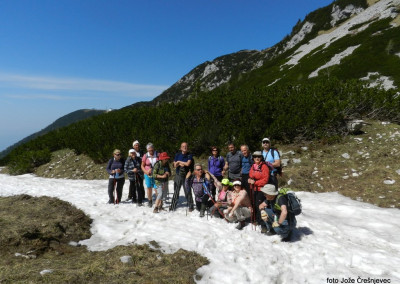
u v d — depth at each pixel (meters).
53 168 22.62
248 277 4.98
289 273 5.22
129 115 23.56
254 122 16.53
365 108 17.91
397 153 13.07
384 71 46.94
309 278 5.09
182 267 5.18
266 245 6.25
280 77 68.38
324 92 18.80
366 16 79.62
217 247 6.16
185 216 8.33
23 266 5.03
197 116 19.45
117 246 6.04
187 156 8.91
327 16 104.38
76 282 4.46
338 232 7.27
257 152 7.05
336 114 15.57
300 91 20.56
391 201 9.94
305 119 16.12
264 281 4.91
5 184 16.38
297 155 14.79
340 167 13.13
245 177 8.16
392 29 60.66
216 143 16.47
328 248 6.15
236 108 18.11
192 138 17.06
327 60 61.94
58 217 7.88
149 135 18.86
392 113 17.20
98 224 7.83
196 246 6.10
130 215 8.60
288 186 12.23
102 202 10.35
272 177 7.17
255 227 7.22
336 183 12.02
